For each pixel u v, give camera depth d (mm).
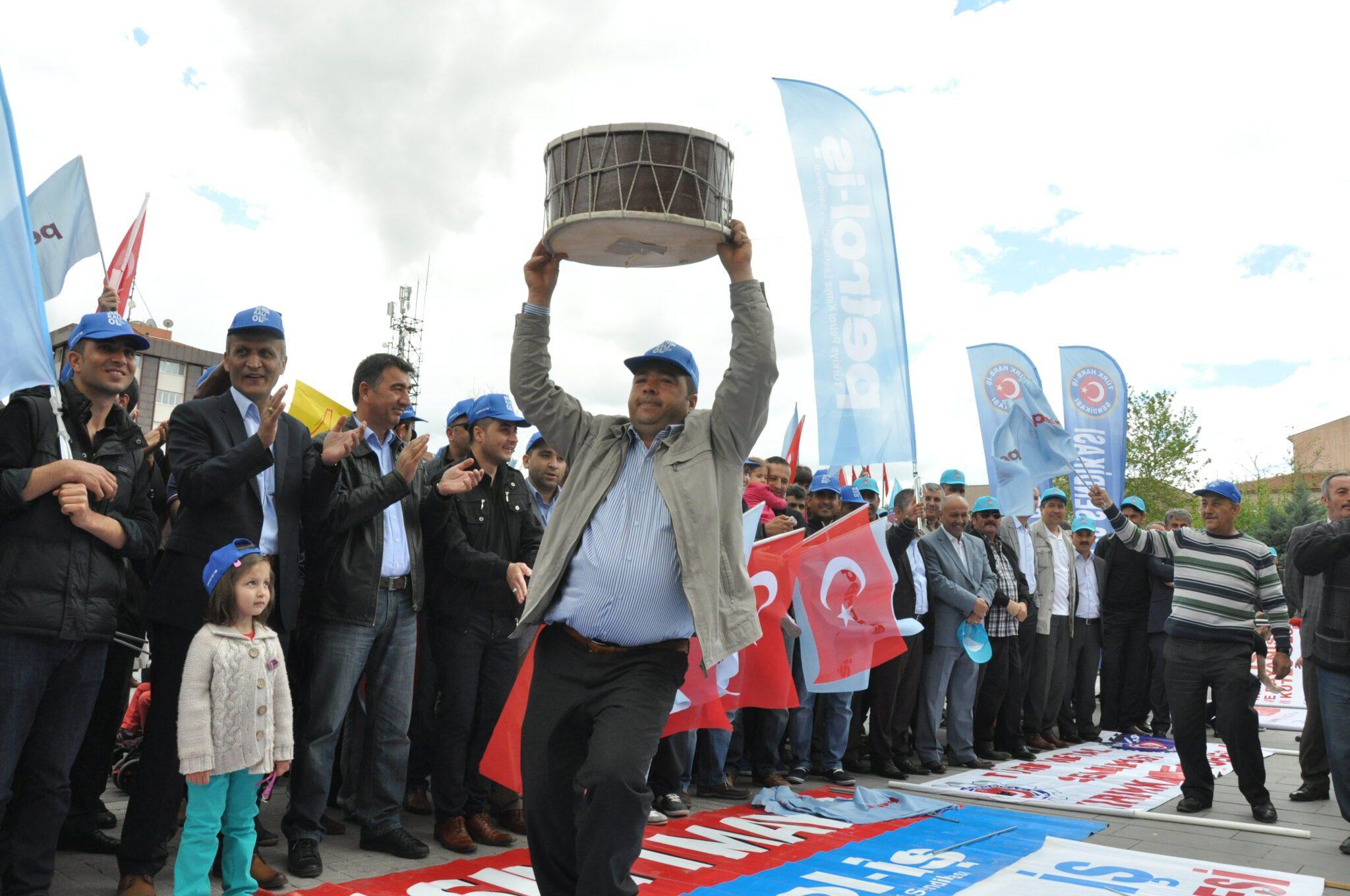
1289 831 5891
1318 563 5793
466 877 4395
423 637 5586
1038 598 9602
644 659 3199
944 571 8109
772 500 7367
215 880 4219
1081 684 10406
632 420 3438
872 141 6887
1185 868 4906
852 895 4285
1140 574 10508
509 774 4898
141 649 4746
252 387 4375
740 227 3391
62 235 6184
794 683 7086
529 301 3586
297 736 4633
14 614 3492
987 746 8883
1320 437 52188
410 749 5605
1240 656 6430
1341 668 5750
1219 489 6613
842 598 6543
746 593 3289
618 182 3205
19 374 3676
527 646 5422
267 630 3957
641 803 2916
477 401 5500
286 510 4359
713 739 6508
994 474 9039
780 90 6867
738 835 5375
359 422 5074
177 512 4727
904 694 7859
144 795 3887
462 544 5059
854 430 6594
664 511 3256
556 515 3389
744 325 3379
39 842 3619
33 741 3645
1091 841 5605
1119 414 11500
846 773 7512
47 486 3562
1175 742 6672
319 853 4566
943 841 5312
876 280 6742
